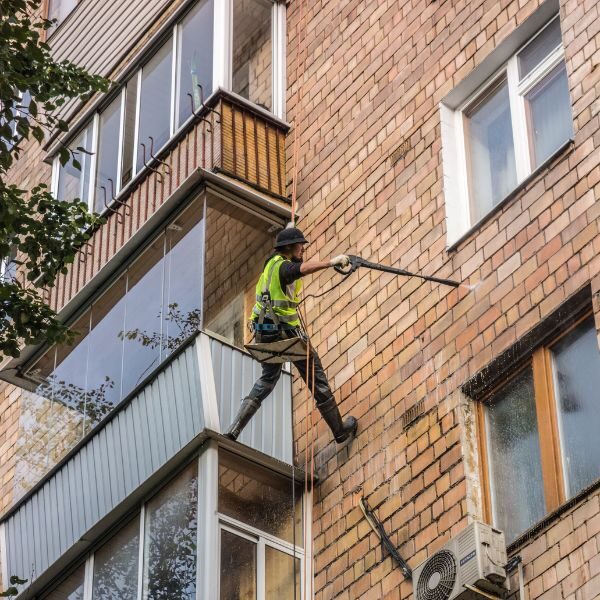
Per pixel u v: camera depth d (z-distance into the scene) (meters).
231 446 17.16
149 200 20.36
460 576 14.24
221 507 16.72
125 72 22.38
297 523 17.25
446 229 17.28
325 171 19.86
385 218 18.39
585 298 14.99
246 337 18.50
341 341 18.19
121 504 17.78
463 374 16.08
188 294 18.67
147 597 16.80
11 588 17.64
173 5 22.94
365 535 16.39
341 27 20.95
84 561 18.42
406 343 17.11
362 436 17.11
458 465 15.61
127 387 18.97
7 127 17.53
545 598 13.80
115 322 19.86
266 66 21.39
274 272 17.14
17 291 18.19
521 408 15.58
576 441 14.83
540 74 17.42
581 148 15.77
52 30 26.72
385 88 19.50
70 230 18.33
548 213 15.83
